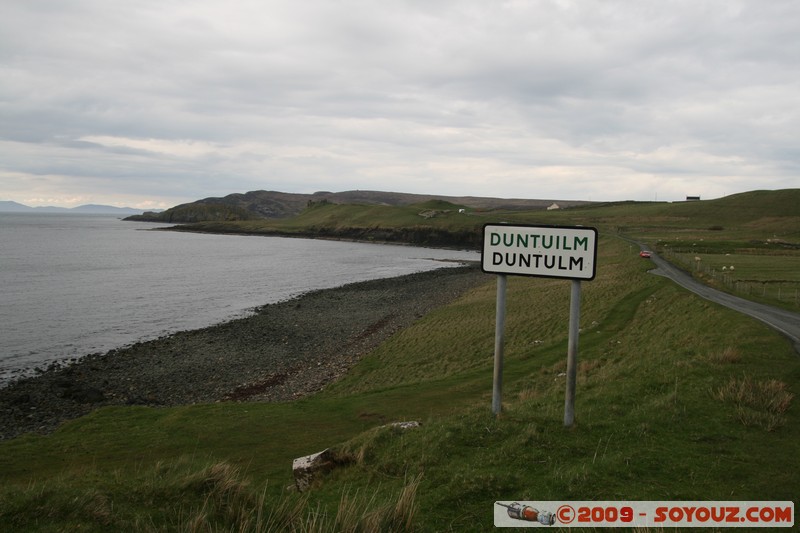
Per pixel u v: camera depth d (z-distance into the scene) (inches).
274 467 424.2
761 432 327.9
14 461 486.3
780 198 6077.8
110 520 196.4
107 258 3919.8
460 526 221.3
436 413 580.4
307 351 1261.1
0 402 887.7
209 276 2979.8
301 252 5172.2
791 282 1534.2
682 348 658.2
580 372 699.4
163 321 1686.8
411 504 223.8
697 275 1738.4
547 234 329.4
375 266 3809.1
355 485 294.2
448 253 5433.1
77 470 413.1
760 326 757.3
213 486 244.2
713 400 387.5
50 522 190.9
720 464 278.8
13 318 1669.5
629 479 261.3
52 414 830.5
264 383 995.3
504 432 330.3
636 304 1306.6
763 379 439.5
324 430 552.7
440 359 1050.7
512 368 824.9
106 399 914.1
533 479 265.3
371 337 1390.3
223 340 1387.8
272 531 208.5
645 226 5359.3
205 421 614.5
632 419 352.2
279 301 2113.7
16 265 3238.2
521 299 1726.1
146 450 509.4
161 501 223.3
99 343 1371.8
